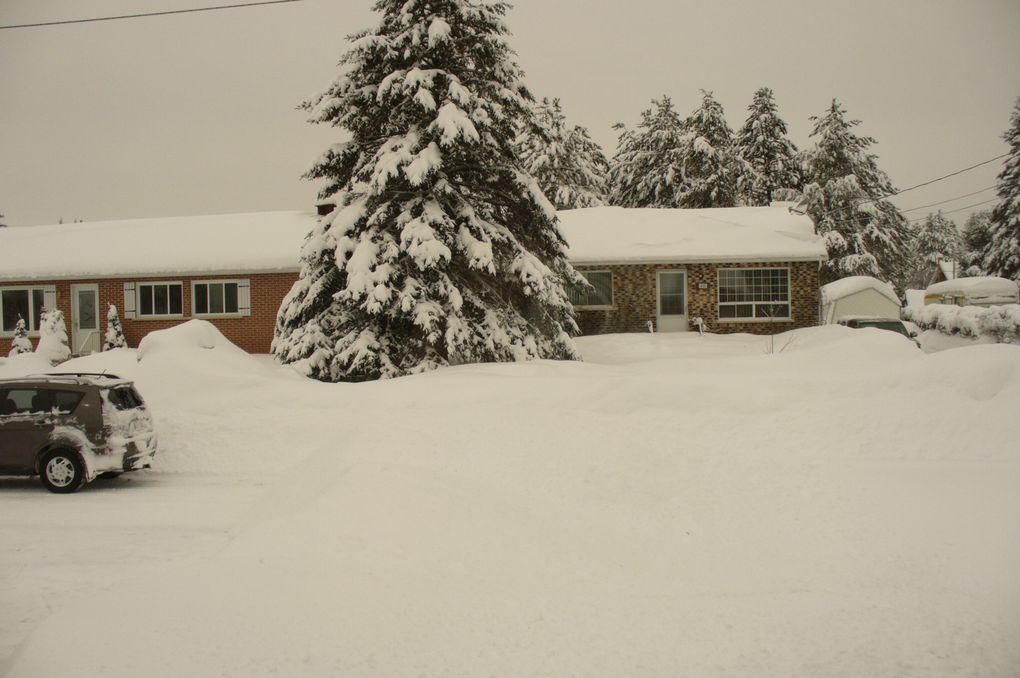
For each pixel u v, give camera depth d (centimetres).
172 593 612
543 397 1221
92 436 1088
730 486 934
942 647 523
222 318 2548
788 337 2192
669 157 4753
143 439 1158
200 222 3009
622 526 845
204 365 1454
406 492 785
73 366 1557
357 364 1700
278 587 614
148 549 809
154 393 1391
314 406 1305
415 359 1841
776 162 4447
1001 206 4694
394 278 1714
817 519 832
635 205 4981
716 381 1183
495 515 802
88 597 622
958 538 739
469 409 1184
